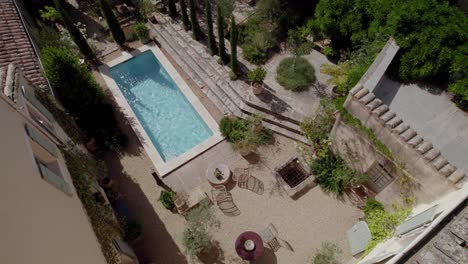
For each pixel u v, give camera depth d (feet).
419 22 43.70
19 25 59.98
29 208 27.12
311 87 61.36
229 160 58.23
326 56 64.85
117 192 55.26
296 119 58.08
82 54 72.64
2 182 24.91
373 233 43.32
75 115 59.52
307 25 65.41
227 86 64.64
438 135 39.29
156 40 76.95
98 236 38.96
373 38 52.03
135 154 60.44
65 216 33.55
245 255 45.96
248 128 58.95
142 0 79.41
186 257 49.26
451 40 41.68
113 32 71.61
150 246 50.55
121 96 68.13
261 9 69.00
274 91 61.67
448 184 33.96
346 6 56.18
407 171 38.88
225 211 52.75
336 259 45.93
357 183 50.14
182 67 71.46
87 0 86.33
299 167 56.13
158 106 67.87
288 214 51.93
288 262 47.83
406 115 41.27
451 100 42.27
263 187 54.75
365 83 40.91
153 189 56.08
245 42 69.41
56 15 77.61
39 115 44.52
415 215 36.55
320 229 50.14
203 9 77.82
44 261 25.20
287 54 66.85
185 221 52.47
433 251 23.24
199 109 64.80
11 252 21.74
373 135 40.63
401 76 44.09
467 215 24.77
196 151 59.52
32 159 33.19
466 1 57.16
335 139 49.85
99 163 53.93
